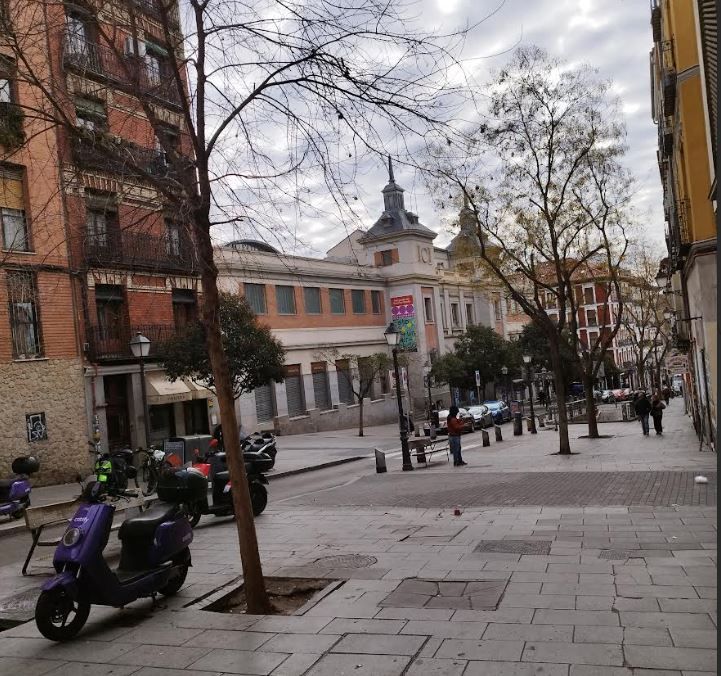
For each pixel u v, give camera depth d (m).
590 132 20.17
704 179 16.23
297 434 39.19
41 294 20.02
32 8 7.35
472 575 7.10
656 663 4.50
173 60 7.11
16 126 7.83
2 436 19.22
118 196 7.50
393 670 4.69
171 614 6.42
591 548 8.02
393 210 52.94
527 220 21.53
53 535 12.44
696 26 13.48
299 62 6.84
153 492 14.66
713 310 16.58
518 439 29.80
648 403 27.47
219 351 6.85
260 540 10.00
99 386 22.84
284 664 4.96
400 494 14.31
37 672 5.17
